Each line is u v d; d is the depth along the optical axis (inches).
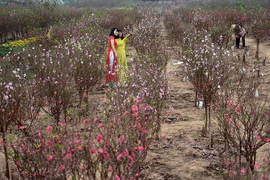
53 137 140.3
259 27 657.6
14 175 194.2
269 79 382.0
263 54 573.0
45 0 1278.3
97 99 308.3
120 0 2657.5
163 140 245.8
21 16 842.2
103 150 139.1
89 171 149.4
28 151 150.6
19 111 208.8
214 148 231.3
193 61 278.8
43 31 724.7
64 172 140.8
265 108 219.0
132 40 640.4
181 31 666.2
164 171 201.8
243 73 296.0
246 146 187.6
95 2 2452.0
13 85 223.5
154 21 830.5
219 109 217.3
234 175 164.6
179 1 2445.9
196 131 260.8
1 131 190.9
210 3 1648.6
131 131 162.7
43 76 257.8
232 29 614.9
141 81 245.9
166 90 278.7
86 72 298.4
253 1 1407.5
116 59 345.1
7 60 334.3
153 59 360.8
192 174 197.9
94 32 564.7
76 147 143.8
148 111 197.2
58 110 242.4
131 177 147.5
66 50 347.6
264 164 190.4
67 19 1039.0
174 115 296.7
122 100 207.9
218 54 287.1
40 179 144.9
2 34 772.0
